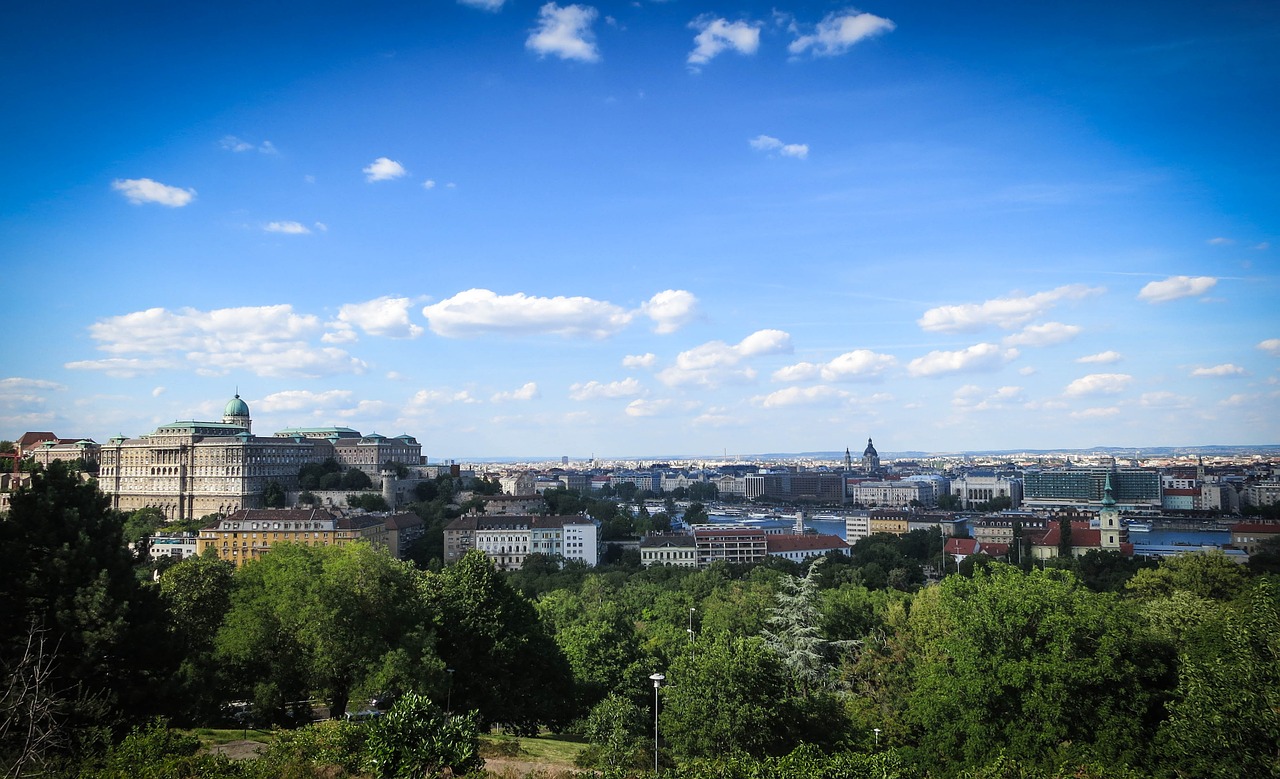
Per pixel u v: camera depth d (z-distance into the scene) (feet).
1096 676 242.37
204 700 308.19
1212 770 198.18
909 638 373.61
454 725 197.57
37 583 239.91
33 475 259.60
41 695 173.88
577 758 278.46
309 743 212.02
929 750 272.72
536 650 360.89
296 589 335.47
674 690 272.31
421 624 330.95
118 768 187.42
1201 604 369.30
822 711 298.97
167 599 365.81
